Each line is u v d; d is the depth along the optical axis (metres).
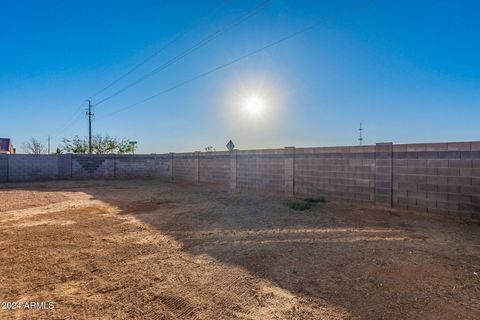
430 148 7.34
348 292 3.52
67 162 20.52
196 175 17.47
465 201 6.75
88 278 4.05
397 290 3.53
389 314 3.02
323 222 7.04
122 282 3.92
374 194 8.54
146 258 4.80
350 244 5.30
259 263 4.51
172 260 4.70
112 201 10.72
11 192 13.31
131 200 10.95
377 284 3.70
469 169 6.70
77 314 3.14
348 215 7.76
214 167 15.82
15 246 5.43
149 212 8.63
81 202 10.49
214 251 5.11
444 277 3.86
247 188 13.32
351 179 9.17
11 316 3.10
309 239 5.69
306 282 3.82
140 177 22.25
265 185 12.34
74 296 3.55
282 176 11.55
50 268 4.40
